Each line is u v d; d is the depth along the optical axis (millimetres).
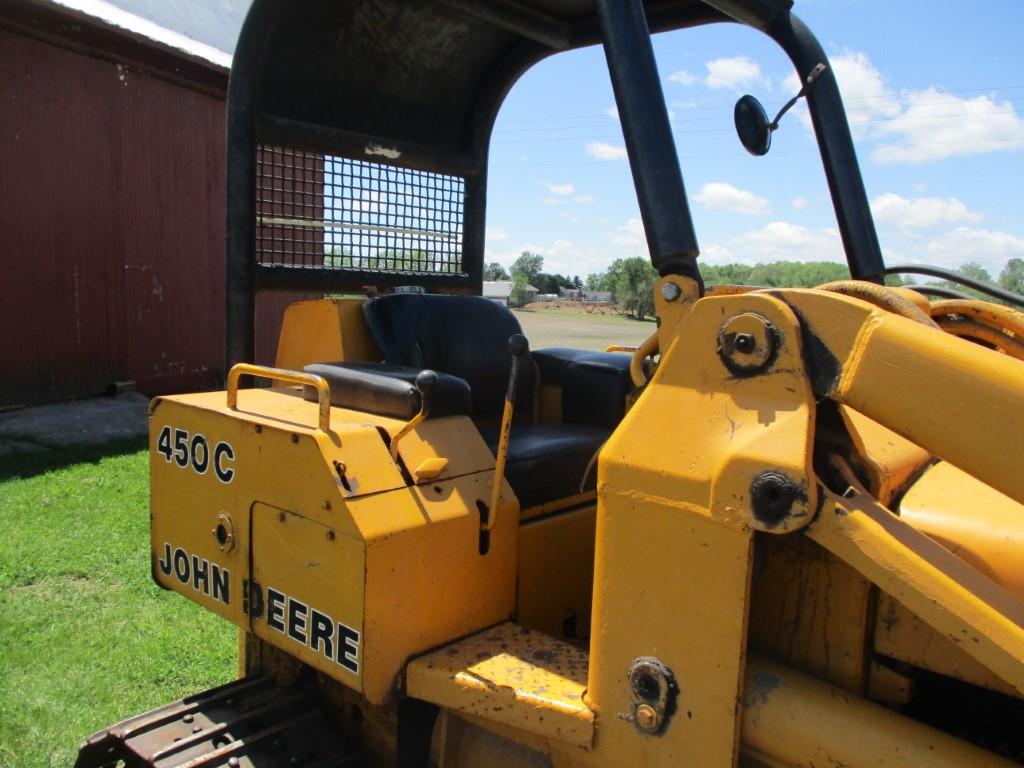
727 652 1358
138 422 8414
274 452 1941
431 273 3098
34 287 8648
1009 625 1162
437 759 1976
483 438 2285
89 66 8953
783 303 1346
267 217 2609
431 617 1854
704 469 1366
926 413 1241
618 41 1594
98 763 2166
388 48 2688
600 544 1494
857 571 1340
